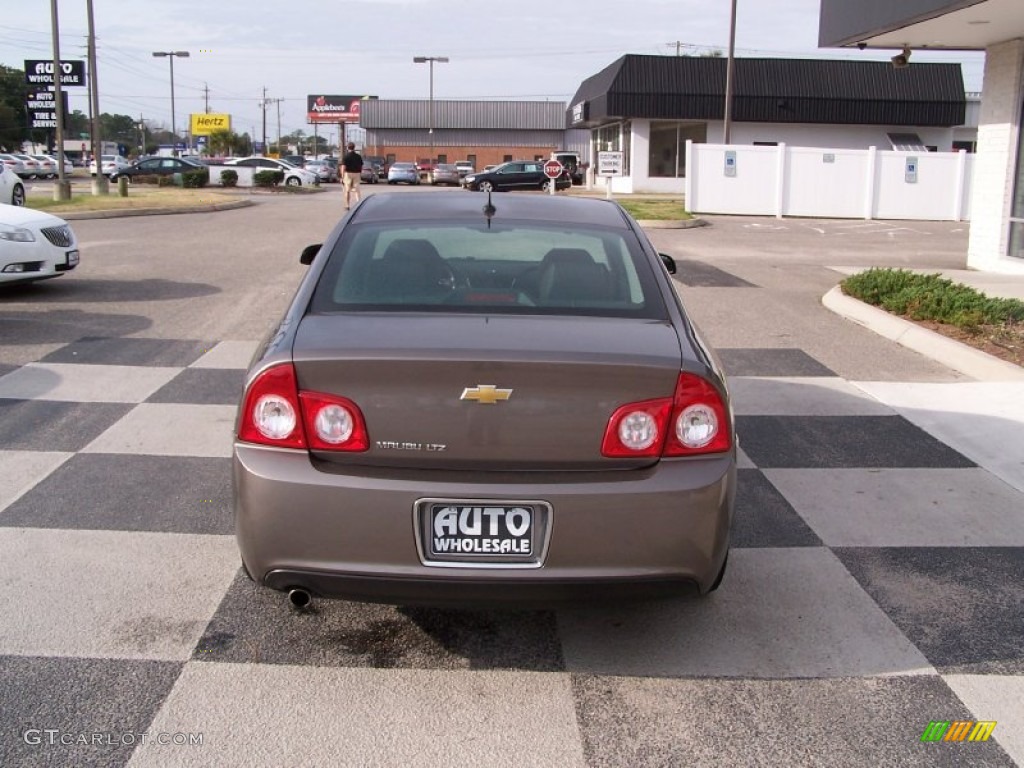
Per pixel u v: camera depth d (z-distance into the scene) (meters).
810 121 39.31
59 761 2.86
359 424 3.10
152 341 8.18
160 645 3.52
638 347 3.25
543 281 3.82
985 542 4.60
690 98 38.88
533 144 70.69
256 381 3.18
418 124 69.88
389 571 3.08
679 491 3.09
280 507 3.09
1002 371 7.52
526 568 3.08
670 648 3.60
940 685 3.39
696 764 2.94
